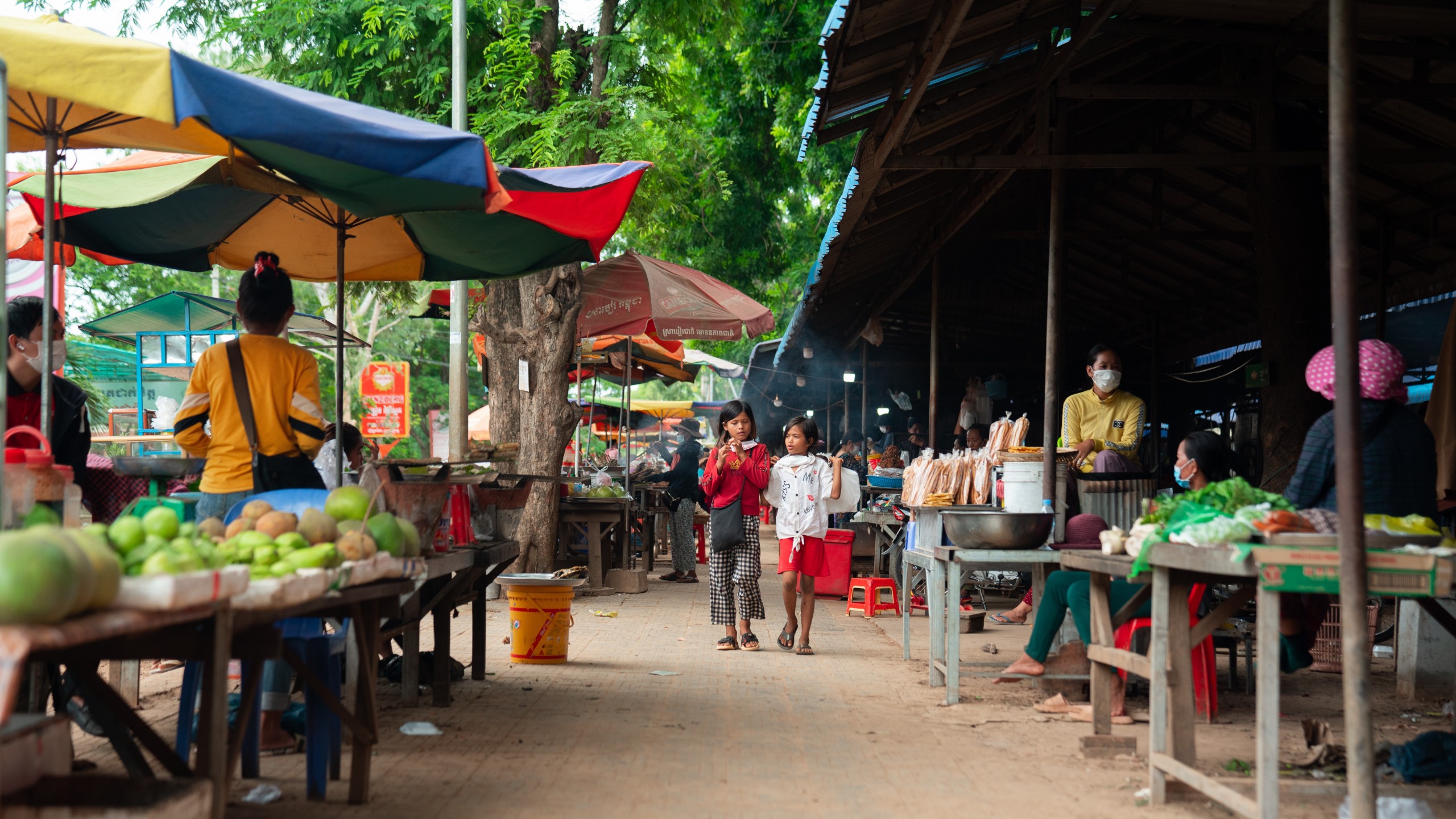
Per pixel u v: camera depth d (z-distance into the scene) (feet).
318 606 10.22
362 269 22.04
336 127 12.04
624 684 19.66
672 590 37.09
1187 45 29.76
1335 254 9.74
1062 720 16.70
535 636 21.66
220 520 12.87
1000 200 40.32
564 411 33.78
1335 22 9.63
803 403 92.27
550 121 32.76
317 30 38.91
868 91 23.07
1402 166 32.04
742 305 34.09
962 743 15.08
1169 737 12.17
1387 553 10.14
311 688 11.76
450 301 33.86
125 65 10.91
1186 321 52.39
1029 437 59.47
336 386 19.56
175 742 14.25
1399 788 11.45
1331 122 9.71
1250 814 10.25
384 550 11.85
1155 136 35.24
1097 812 11.73
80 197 16.53
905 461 51.49
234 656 9.48
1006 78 24.90
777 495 24.06
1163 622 12.12
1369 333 41.16
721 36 41.96
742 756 14.23
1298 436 29.63
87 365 57.98
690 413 80.12
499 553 17.97
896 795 12.34
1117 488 20.63
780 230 90.43
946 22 18.75
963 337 62.03
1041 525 17.24
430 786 12.50
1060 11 22.95
